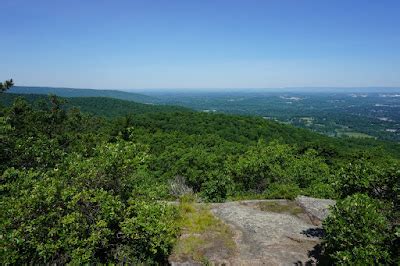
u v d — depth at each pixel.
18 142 8.81
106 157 6.27
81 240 5.02
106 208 5.40
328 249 5.15
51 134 15.62
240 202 8.92
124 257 5.43
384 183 5.30
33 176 6.42
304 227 7.09
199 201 9.86
